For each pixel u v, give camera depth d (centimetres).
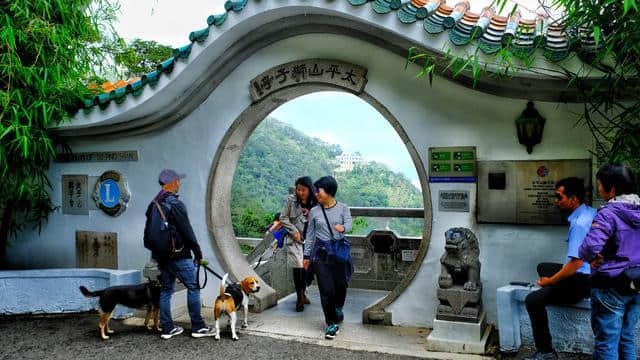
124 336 555
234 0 550
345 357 481
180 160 685
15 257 803
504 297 468
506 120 525
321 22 570
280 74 612
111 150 732
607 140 483
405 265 815
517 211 520
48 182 762
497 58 452
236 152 677
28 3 610
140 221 715
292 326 584
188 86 640
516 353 466
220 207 674
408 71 561
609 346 357
